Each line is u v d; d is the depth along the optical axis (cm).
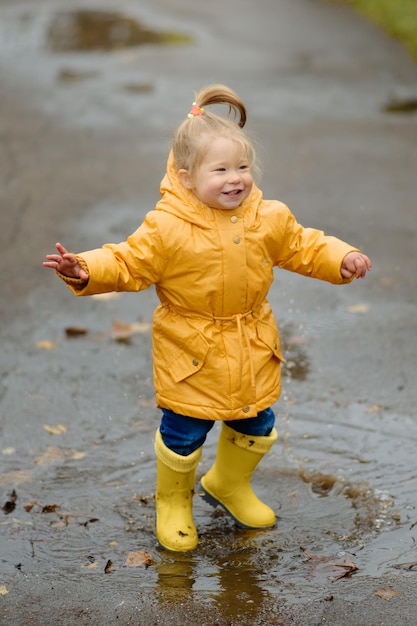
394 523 561
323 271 539
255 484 614
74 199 1187
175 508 552
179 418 532
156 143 1419
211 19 2469
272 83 1756
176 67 1895
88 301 916
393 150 1374
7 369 778
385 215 1118
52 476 623
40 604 493
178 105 1611
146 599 495
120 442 666
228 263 509
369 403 711
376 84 1750
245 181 507
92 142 1432
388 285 931
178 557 538
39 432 680
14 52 2089
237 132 507
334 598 489
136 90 1719
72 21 2473
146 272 511
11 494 599
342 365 773
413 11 2256
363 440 659
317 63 1920
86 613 484
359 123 1510
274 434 562
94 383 753
